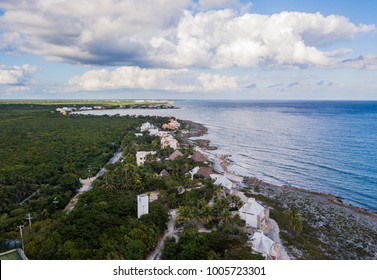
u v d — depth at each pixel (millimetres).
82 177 93938
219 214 60156
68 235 49562
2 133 157375
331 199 86625
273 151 149250
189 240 49219
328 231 65500
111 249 45656
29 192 77125
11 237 50625
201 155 117250
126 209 61375
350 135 190375
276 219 69312
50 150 121125
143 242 49219
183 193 75625
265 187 95750
